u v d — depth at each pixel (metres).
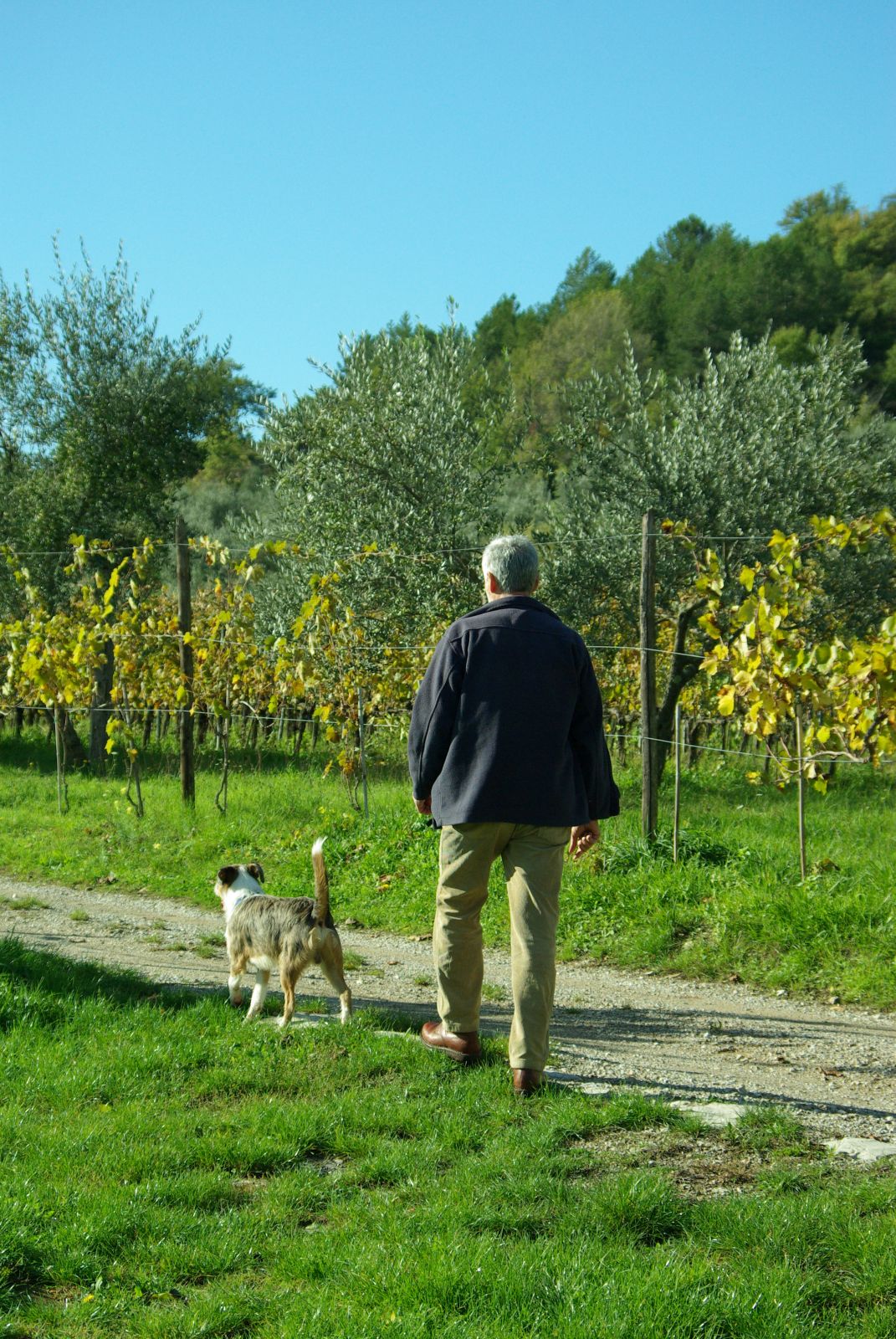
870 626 14.39
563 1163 3.59
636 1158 3.70
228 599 13.77
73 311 20.23
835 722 8.24
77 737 19.39
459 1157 3.77
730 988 6.75
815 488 14.24
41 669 13.46
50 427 20.20
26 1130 4.08
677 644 14.20
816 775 8.29
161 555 21.30
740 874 8.32
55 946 7.78
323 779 15.29
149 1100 4.45
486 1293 2.79
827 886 7.76
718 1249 3.04
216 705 13.02
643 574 9.41
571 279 86.00
